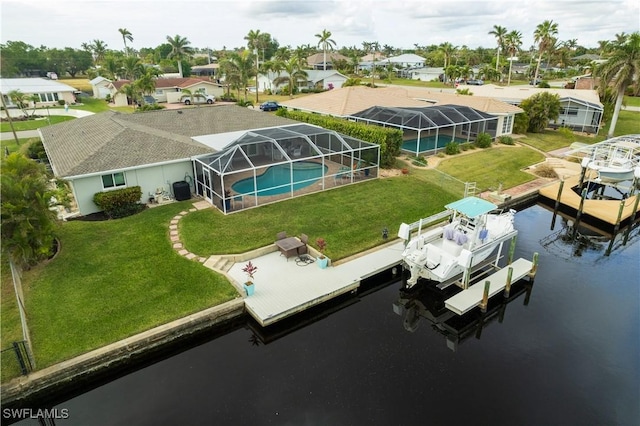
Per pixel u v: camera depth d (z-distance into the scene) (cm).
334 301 1734
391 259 1934
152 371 1377
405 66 13738
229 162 2298
